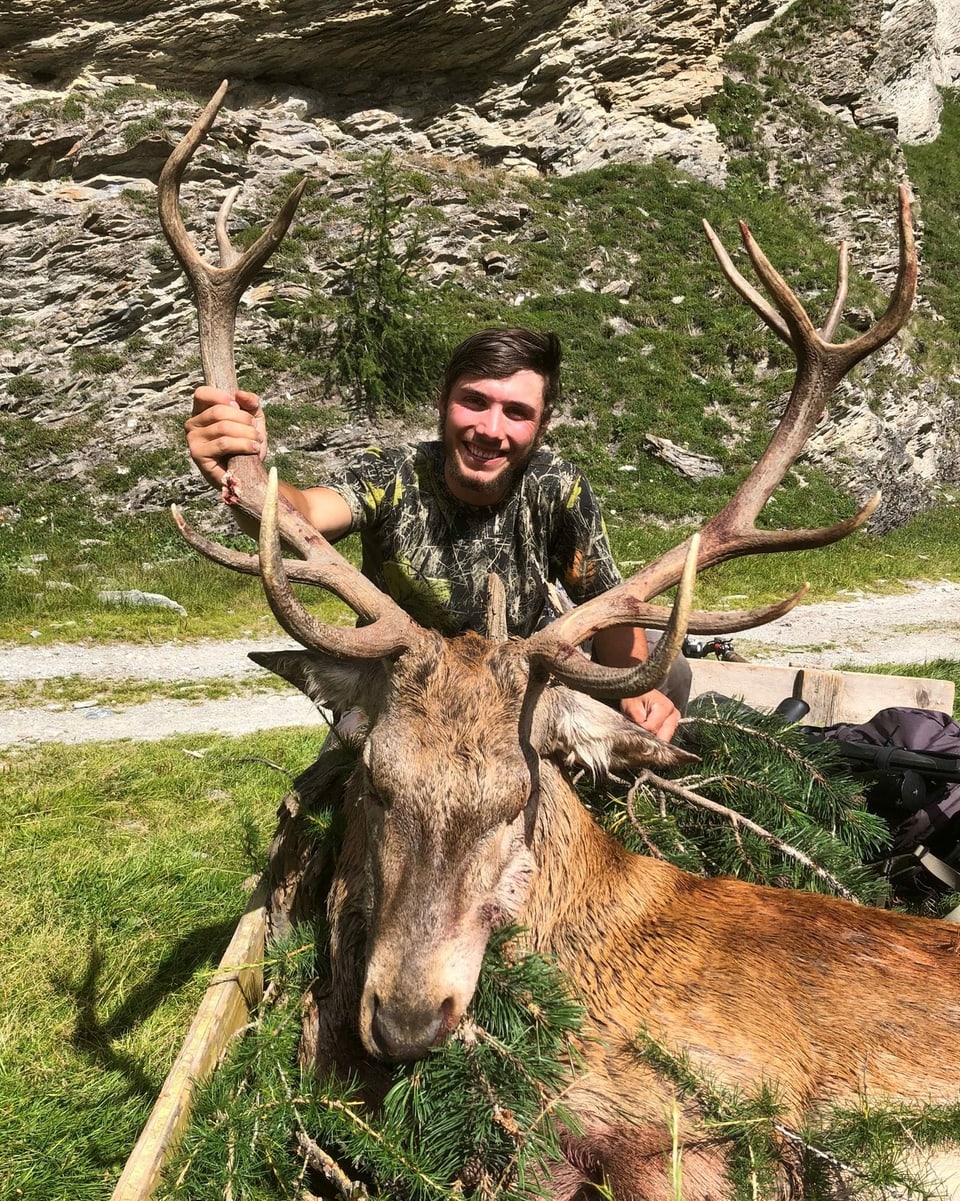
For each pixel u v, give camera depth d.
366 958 1.26
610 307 11.48
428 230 11.07
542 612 1.78
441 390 1.64
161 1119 1.14
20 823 2.88
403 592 1.67
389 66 12.32
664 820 1.70
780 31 15.93
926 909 1.85
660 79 13.56
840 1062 1.32
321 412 9.59
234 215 10.08
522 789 1.20
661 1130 1.25
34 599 6.42
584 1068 1.26
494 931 1.24
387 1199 1.20
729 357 11.41
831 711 2.46
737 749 1.83
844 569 8.56
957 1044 1.35
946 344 13.95
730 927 1.42
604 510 9.23
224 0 10.80
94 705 4.70
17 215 9.41
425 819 1.16
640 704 1.65
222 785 3.27
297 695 5.00
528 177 12.63
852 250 14.07
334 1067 1.33
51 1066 1.73
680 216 12.72
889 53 18.75
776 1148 1.24
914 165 17.92
